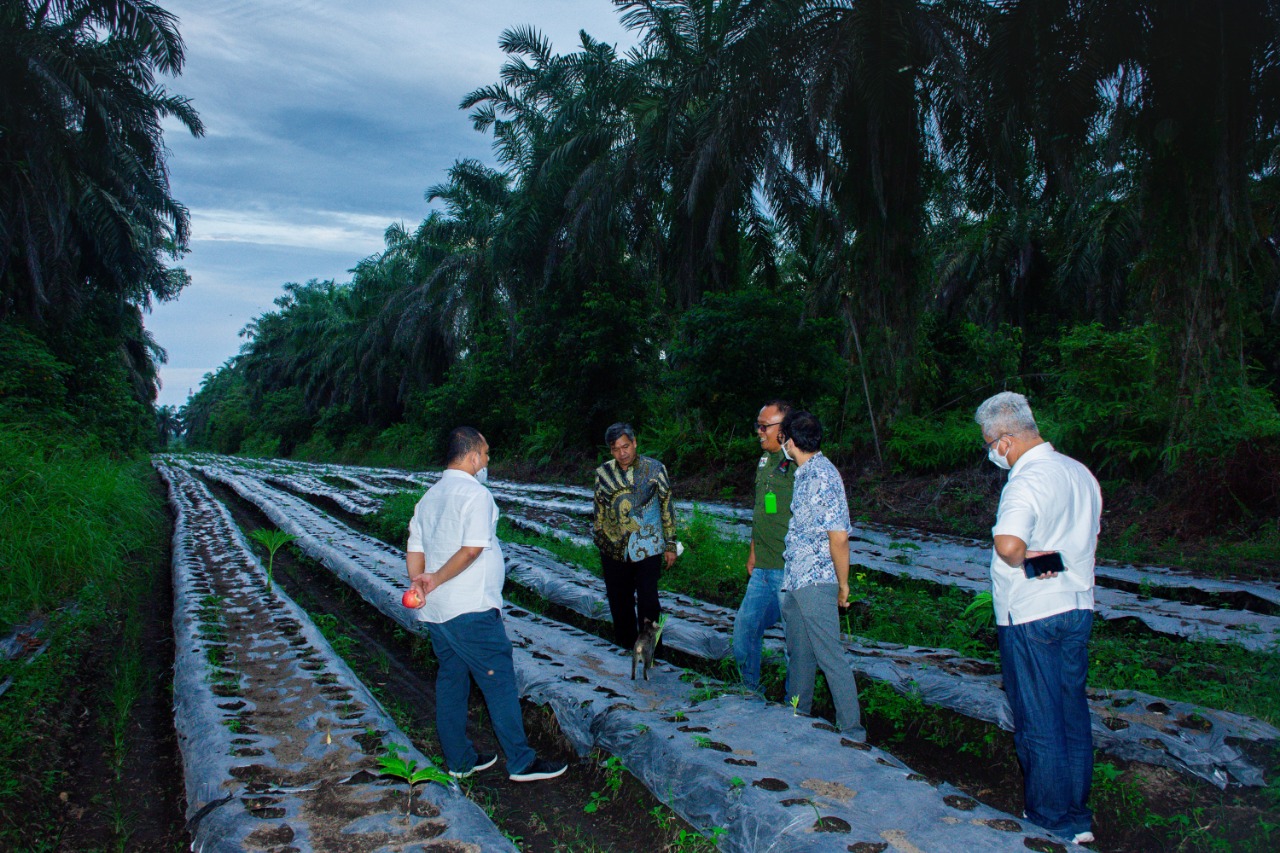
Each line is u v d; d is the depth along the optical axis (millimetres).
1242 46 9578
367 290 45250
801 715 3805
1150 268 10797
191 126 18828
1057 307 23422
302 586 8773
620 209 19688
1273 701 4094
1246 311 10703
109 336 24172
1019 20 10641
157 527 12453
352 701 4215
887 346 14508
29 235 16094
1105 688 4273
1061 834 2947
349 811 2975
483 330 30453
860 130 13844
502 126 23875
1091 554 3004
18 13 14984
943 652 5023
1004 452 3115
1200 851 2953
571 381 21688
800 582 3867
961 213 18891
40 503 8266
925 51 12680
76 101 15734
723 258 17797
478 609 3584
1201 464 9477
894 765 3260
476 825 2898
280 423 56250
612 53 19766
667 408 21312
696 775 3180
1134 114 10555
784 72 13680
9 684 4609
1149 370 10945
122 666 5523
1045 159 12406
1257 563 7848
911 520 11836
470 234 31219
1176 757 3383
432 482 21797
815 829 2672
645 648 4488
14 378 16281
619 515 5020
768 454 4508
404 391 41031
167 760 4125
